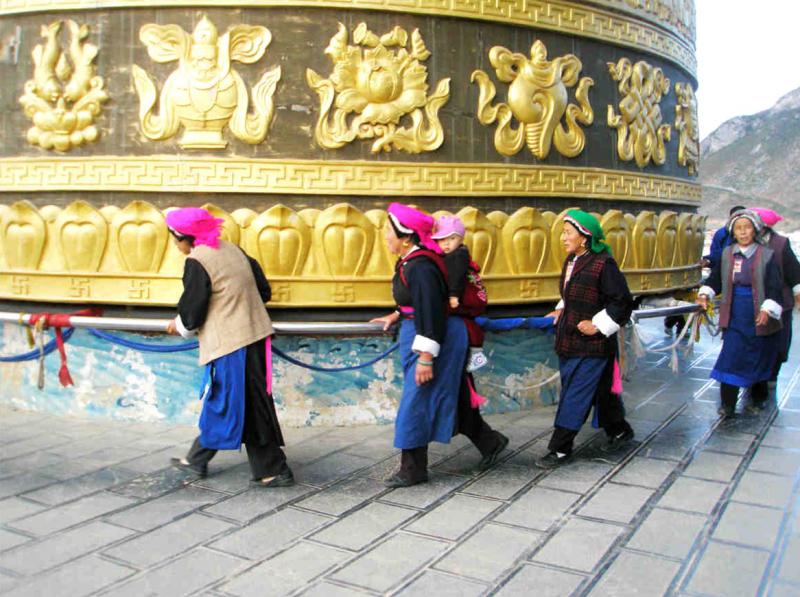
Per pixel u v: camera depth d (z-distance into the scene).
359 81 5.23
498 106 5.59
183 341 5.45
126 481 4.39
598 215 6.16
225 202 5.21
